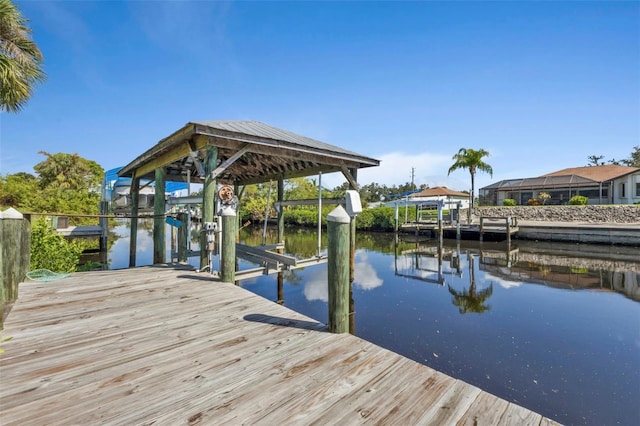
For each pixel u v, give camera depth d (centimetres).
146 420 142
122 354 206
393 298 666
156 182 600
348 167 714
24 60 740
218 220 488
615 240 1387
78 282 410
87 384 171
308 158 596
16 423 139
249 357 203
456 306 606
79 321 267
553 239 1552
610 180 2238
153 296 344
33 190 1805
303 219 2619
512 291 725
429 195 2688
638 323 511
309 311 572
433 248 1528
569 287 764
